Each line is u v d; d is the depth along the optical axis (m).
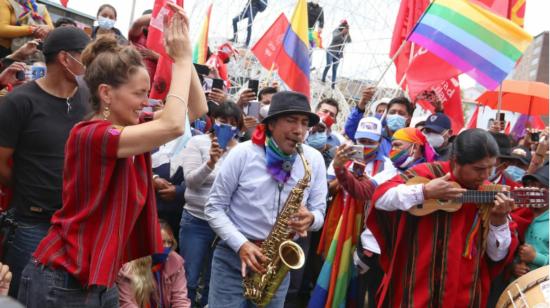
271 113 3.39
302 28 6.57
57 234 2.49
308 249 5.27
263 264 3.42
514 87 8.70
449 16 5.65
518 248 3.86
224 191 3.49
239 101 6.17
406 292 3.45
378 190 3.55
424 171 3.53
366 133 5.04
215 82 5.90
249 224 3.50
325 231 5.19
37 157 3.26
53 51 3.26
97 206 2.39
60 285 2.45
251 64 14.75
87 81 2.52
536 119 9.88
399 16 7.55
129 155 2.37
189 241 4.90
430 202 3.37
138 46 5.07
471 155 3.20
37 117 3.26
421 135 4.57
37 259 2.48
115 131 2.35
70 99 3.38
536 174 4.03
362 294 4.72
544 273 3.04
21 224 3.28
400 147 4.55
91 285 2.48
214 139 4.53
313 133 6.17
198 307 5.20
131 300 3.85
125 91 2.45
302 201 3.56
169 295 4.19
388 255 3.66
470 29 5.59
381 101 7.00
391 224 3.63
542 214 3.88
